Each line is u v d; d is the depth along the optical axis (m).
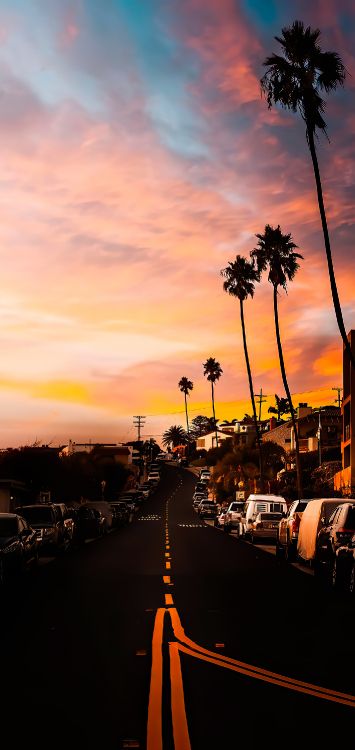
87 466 82.44
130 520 76.62
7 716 8.12
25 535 24.14
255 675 9.98
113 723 7.86
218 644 12.13
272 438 122.50
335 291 36.56
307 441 106.00
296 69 38.78
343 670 10.31
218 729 7.64
